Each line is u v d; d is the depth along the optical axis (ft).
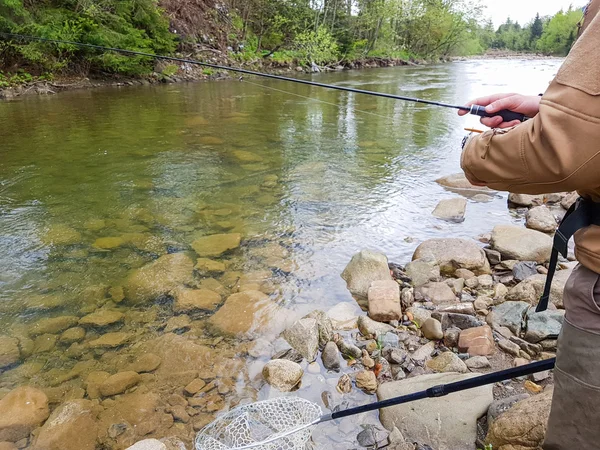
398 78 61.41
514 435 5.70
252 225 13.88
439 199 16.37
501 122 4.06
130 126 27.25
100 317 9.40
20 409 6.98
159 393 7.39
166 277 10.89
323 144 23.90
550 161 2.85
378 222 14.26
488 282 10.81
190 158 20.84
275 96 41.98
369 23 102.37
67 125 27.17
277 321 9.17
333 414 5.74
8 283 10.62
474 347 8.25
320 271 11.24
